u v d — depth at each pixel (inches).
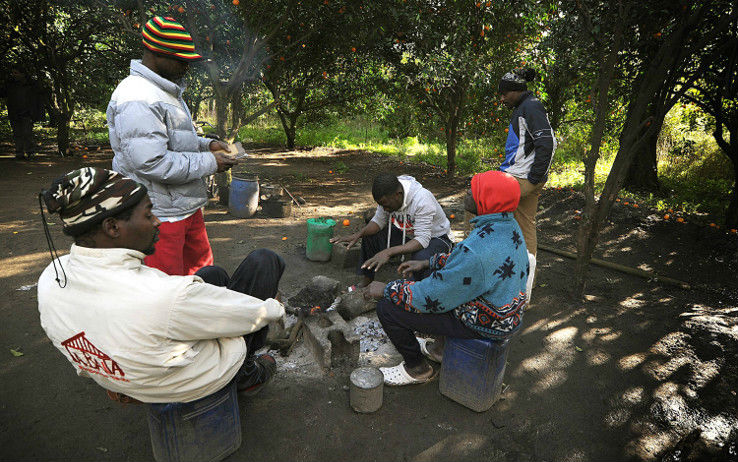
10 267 168.6
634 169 329.1
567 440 94.5
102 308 60.1
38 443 89.5
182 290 63.2
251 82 336.8
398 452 90.4
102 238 60.4
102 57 401.7
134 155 96.4
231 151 117.1
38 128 542.9
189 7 246.5
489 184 87.0
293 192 309.3
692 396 109.0
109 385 67.5
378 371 101.7
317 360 116.0
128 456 87.4
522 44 312.5
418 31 262.2
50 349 119.3
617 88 267.9
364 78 338.3
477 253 86.9
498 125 367.9
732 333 136.6
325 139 561.6
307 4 248.8
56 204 56.1
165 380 67.0
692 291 167.8
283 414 99.1
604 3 175.6
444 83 287.4
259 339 89.9
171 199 106.3
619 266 184.2
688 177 345.7
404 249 128.0
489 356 95.0
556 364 120.4
